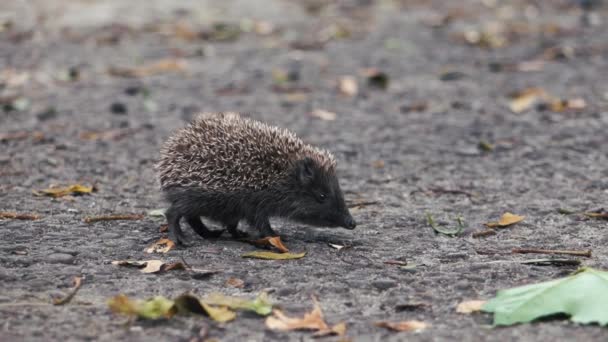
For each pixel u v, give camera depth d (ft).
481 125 57.47
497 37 88.17
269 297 28.84
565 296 26.45
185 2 102.47
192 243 34.99
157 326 26.05
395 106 63.16
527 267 31.96
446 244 35.29
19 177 45.09
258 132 35.50
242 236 36.63
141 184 44.57
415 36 89.71
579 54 80.59
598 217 38.91
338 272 31.42
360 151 51.72
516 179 45.88
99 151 50.70
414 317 27.14
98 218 37.68
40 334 25.41
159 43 84.17
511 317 26.12
